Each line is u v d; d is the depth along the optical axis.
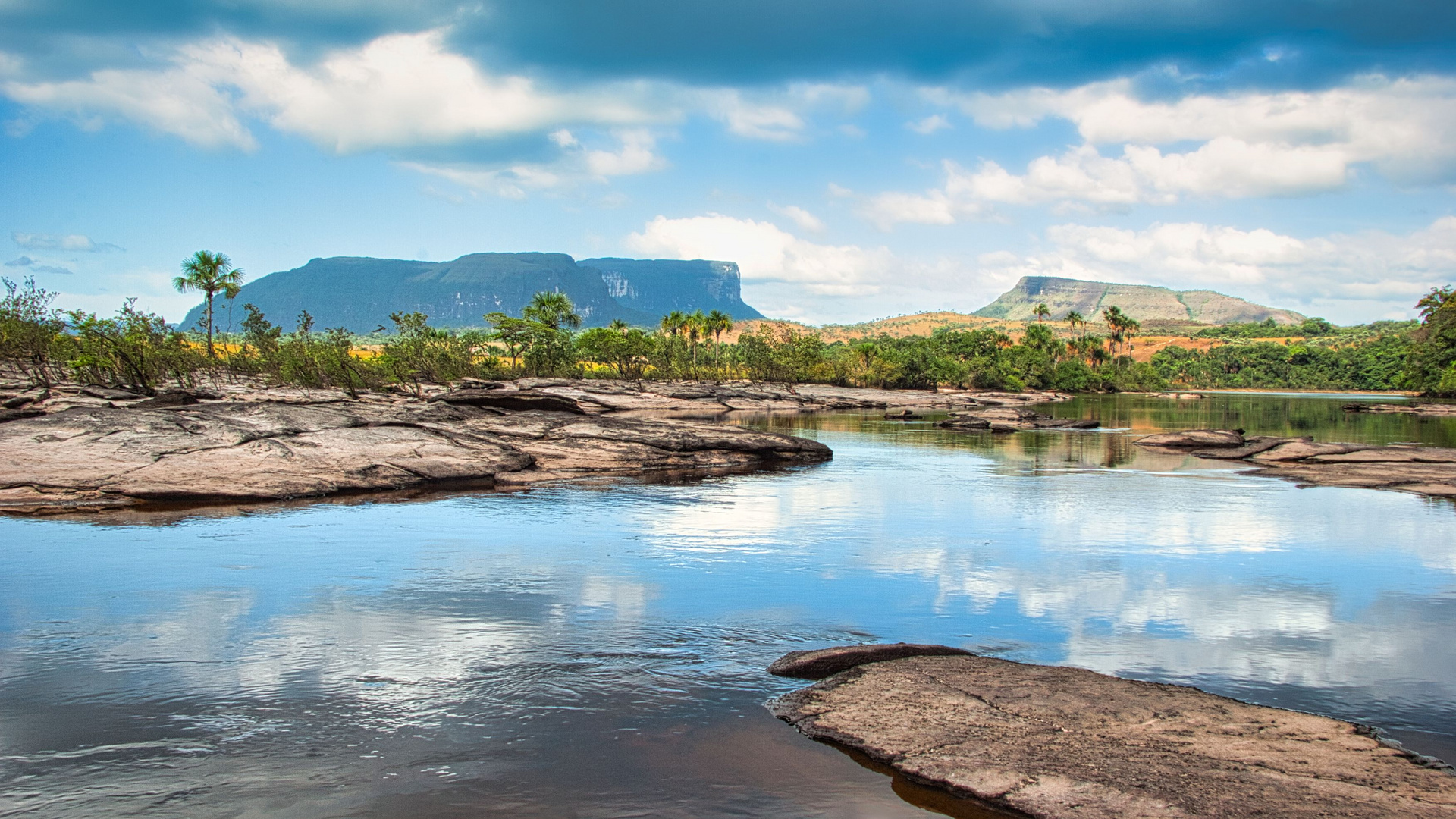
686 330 140.50
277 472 24.39
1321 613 12.93
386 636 11.12
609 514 22.05
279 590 13.51
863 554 17.19
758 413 88.69
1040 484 30.12
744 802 6.80
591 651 10.59
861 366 154.38
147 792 6.89
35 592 13.18
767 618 12.30
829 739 7.89
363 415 30.42
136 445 24.11
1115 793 6.62
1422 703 9.19
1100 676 9.45
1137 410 101.62
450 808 6.68
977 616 12.59
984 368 155.25
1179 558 17.08
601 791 6.96
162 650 10.43
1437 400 111.75
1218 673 10.10
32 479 22.20
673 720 8.41
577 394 85.62
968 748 7.52
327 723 8.27
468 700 8.91
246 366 63.81
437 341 94.00
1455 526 21.52
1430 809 6.34
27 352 50.53
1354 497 27.08
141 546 16.78
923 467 35.91
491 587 13.95
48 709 8.53
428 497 24.77
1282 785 6.75
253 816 6.52
